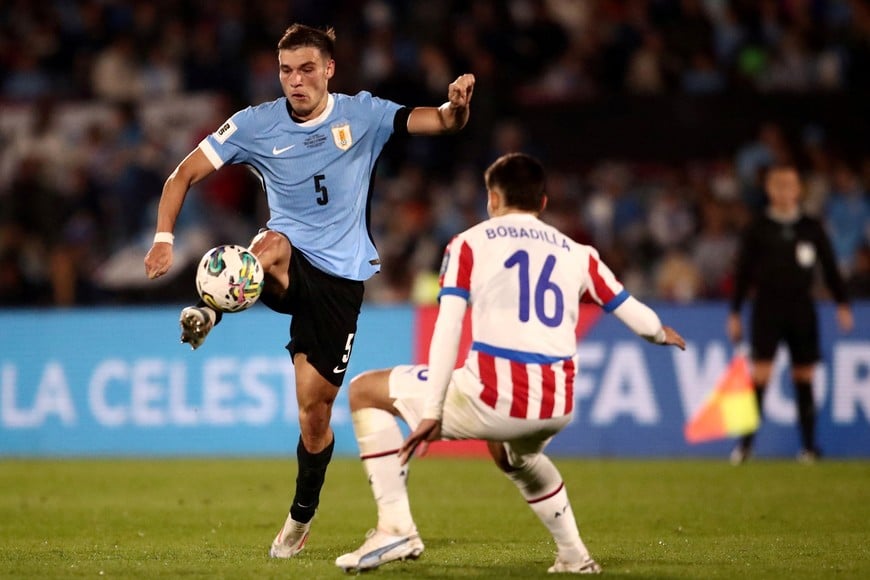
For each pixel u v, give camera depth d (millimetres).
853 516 26375
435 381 17125
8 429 45625
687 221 53812
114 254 56938
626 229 54250
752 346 39562
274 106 20453
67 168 60906
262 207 57594
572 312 17781
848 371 40906
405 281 53938
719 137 55688
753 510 27516
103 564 19656
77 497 31516
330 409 20391
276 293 20016
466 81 19531
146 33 66812
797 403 39469
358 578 17984
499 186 18172
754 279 39406
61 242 58344
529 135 57438
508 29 61500
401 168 59531
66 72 67438
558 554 18672
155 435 44562
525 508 28500
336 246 20312
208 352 44406
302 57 19844
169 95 64125
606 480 33938
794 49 59375
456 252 17672
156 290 53781
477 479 35062
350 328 20328
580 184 56625
